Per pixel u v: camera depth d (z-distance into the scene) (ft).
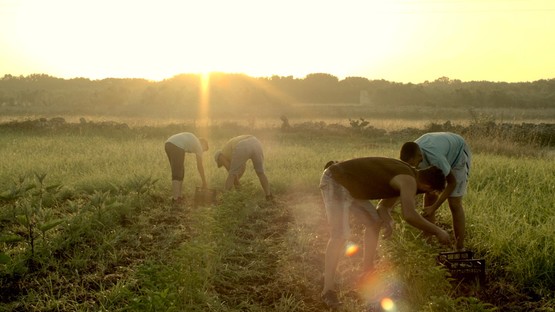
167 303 13.98
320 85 526.57
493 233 20.86
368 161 16.40
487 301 16.60
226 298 16.92
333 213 16.74
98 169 37.01
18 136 67.77
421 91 427.33
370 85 543.39
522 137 65.57
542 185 31.19
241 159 28.89
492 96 355.36
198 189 29.58
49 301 15.99
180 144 28.30
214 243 18.98
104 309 15.43
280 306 16.08
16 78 639.35
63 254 20.35
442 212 25.93
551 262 18.39
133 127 80.84
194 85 468.75
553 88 516.73
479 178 33.73
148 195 29.22
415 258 16.96
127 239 22.31
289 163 42.04
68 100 300.61
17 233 22.70
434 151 19.35
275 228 24.43
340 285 17.78
